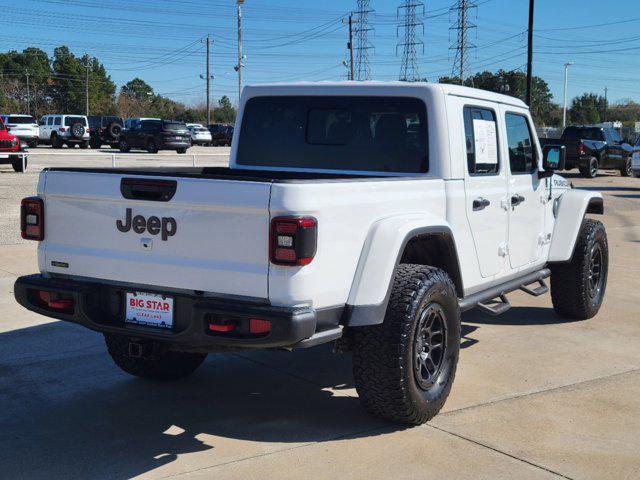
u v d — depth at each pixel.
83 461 3.88
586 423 4.43
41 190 4.30
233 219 3.69
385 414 4.21
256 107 5.50
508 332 6.53
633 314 7.23
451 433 4.26
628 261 10.07
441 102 4.79
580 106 121.75
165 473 3.74
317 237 3.65
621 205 17.45
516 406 4.70
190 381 5.21
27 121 39.00
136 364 5.04
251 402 4.79
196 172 5.73
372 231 4.02
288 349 3.76
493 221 5.32
